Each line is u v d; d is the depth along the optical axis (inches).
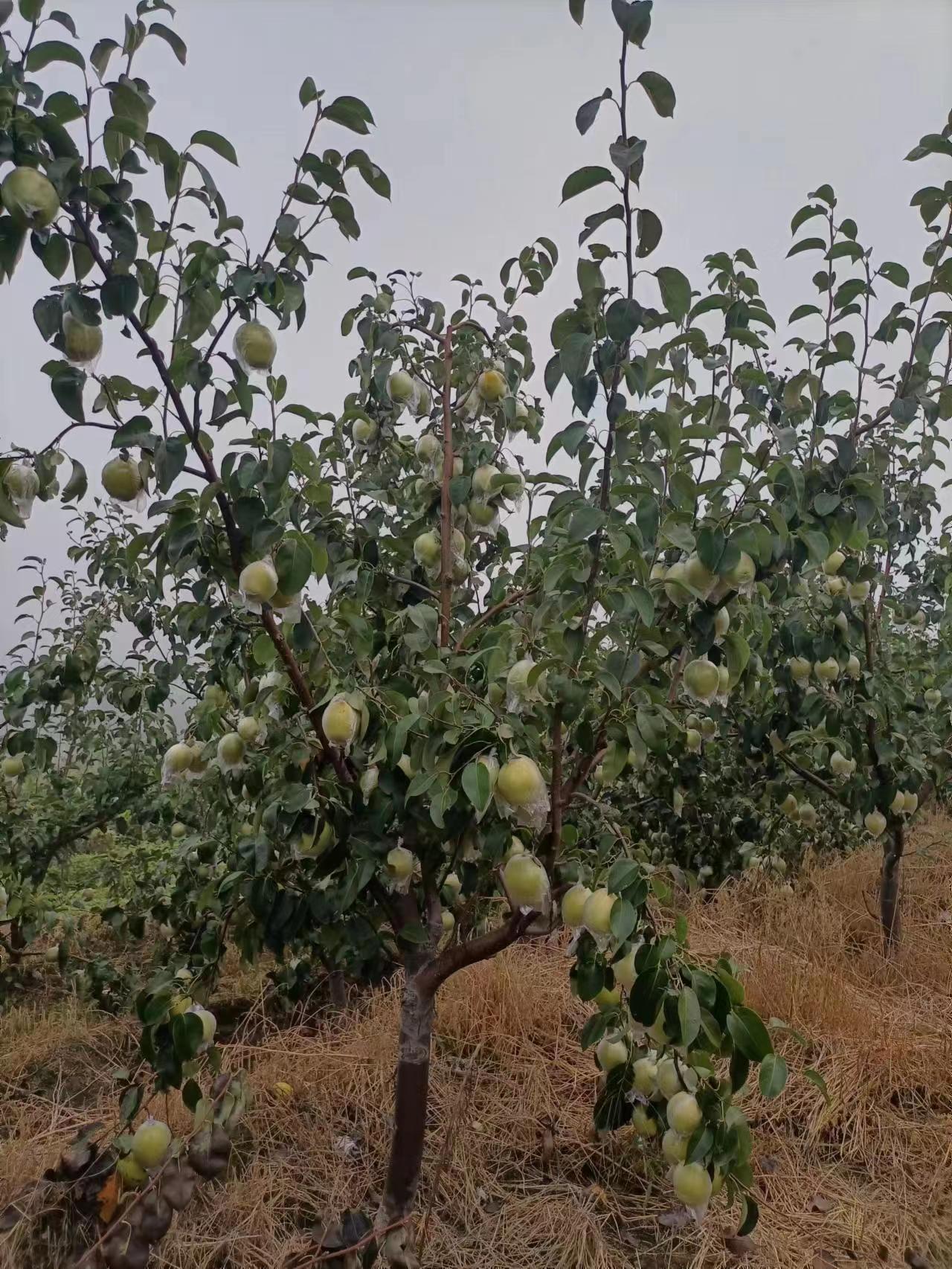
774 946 163.8
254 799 97.8
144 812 175.8
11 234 53.7
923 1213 102.3
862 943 178.4
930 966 164.7
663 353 84.1
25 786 195.2
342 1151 108.2
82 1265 77.0
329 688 77.2
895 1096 125.0
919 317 112.3
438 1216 98.0
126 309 59.4
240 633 99.9
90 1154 90.5
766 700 142.9
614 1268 91.4
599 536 70.2
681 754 123.0
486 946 81.4
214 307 65.8
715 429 81.9
